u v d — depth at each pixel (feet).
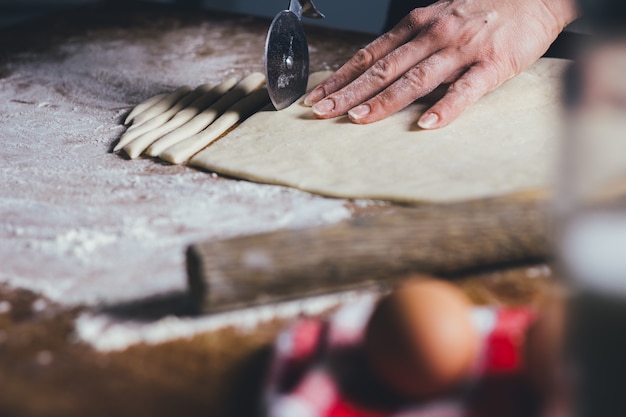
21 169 4.96
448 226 3.36
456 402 2.57
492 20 5.52
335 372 2.67
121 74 6.73
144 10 8.49
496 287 3.48
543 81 5.63
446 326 2.49
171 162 4.98
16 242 4.03
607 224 1.89
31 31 8.01
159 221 4.22
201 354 3.03
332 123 5.28
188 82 6.50
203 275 3.08
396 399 2.61
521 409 2.55
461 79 5.32
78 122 5.79
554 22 5.73
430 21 5.65
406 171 4.56
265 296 3.23
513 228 3.41
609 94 1.87
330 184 4.48
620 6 1.78
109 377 2.91
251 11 13.14
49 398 2.79
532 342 2.47
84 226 4.19
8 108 6.09
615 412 1.99
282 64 5.44
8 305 3.44
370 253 3.27
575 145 1.92
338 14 12.50
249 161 4.83
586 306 1.94
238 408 2.73
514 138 4.90
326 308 3.30
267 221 4.17
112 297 3.47
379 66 5.45
